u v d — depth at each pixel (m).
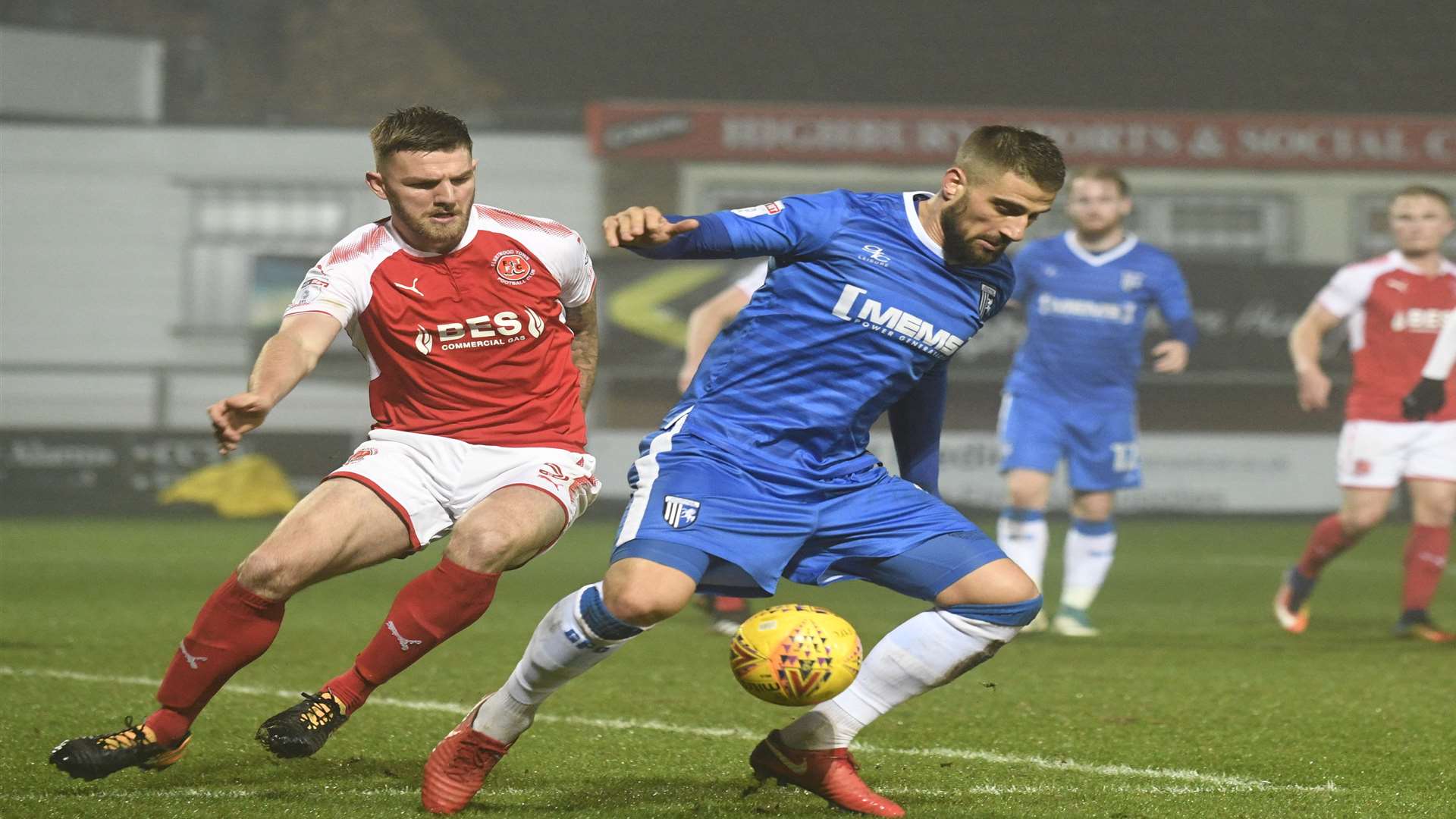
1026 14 90.62
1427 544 26.20
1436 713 17.69
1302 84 89.12
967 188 11.54
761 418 12.01
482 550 12.08
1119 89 89.06
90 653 22.56
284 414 70.12
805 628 11.49
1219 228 81.19
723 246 11.48
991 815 11.86
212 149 79.88
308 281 12.52
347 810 11.76
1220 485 67.62
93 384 74.75
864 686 11.95
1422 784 13.41
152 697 18.00
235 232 80.25
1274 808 12.17
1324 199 81.19
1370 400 25.98
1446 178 81.19
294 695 18.48
